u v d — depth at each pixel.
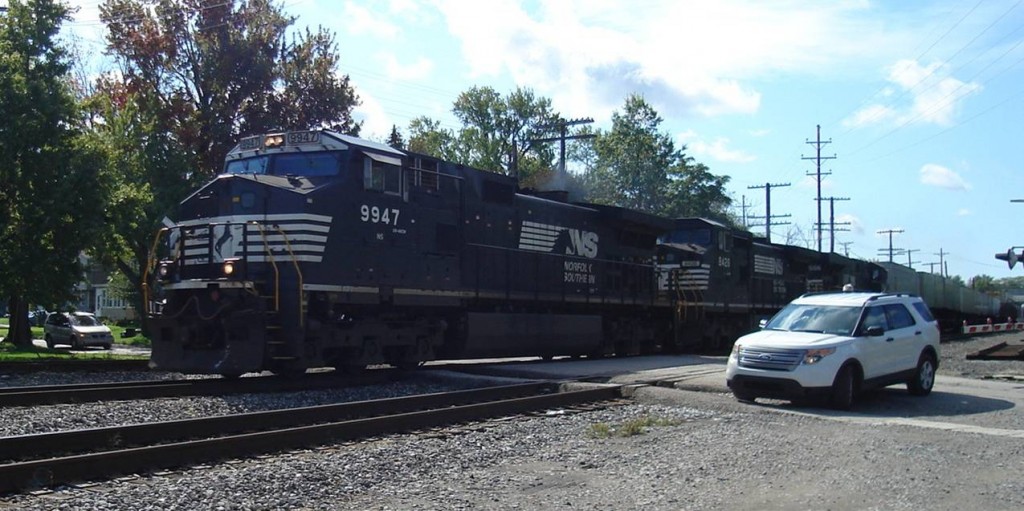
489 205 19.48
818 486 7.65
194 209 15.14
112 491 6.94
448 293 17.81
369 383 15.42
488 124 63.75
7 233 22.17
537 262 21.08
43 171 22.38
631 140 64.06
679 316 27.62
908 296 15.48
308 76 37.03
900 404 13.88
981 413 12.85
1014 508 6.95
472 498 7.10
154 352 14.66
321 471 7.84
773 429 11.08
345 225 15.08
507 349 19.84
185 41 35.56
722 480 7.87
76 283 23.62
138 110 33.97
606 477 8.02
